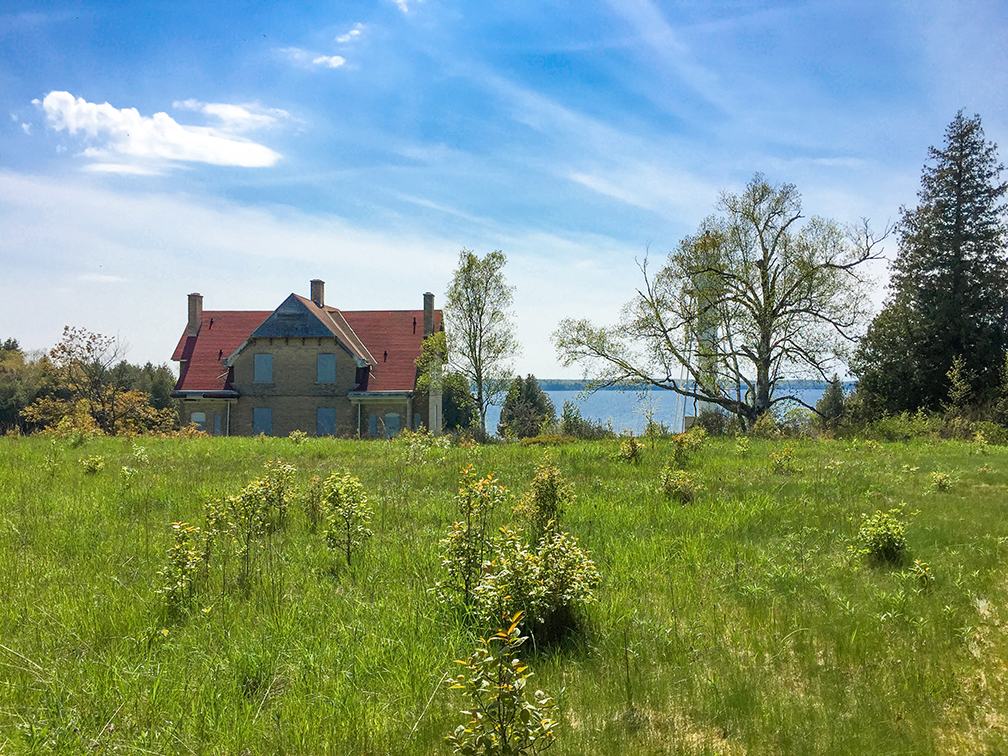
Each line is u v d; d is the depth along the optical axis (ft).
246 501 28.71
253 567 23.31
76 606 19.60
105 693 14.66
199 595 21.01
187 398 134.41
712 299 105.60
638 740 13.70
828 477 41.68
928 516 31.14
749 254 105.81
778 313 104.01
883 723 14.30
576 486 38.91
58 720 13.56
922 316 111.24
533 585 18.21
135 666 16.15
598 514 31.68
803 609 20.45
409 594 21.07
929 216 118.11
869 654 17.57
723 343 107.96
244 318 146.51
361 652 16.88
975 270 112.68
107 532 28.22
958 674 16.53
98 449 56.39
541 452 53.67
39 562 23.90
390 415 135.74
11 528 28.14
